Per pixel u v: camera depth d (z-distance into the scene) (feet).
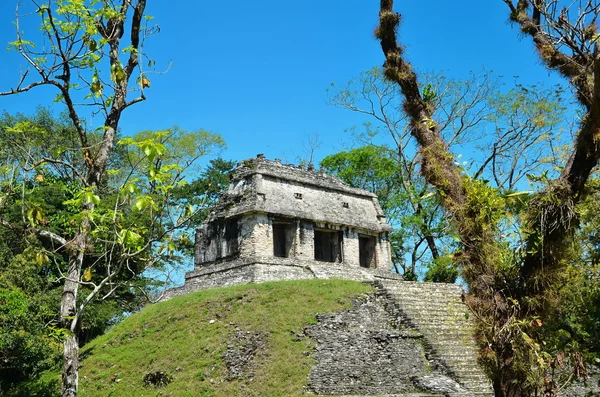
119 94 32.09
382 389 61.57
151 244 31.27
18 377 82.17
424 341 70.08
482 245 25.81
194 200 115.14
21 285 83.92
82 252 28.96
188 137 129.29
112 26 32.37
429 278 122.11
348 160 149.89
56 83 29.43
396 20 30.94
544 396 24.93
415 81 30.42
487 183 27.12
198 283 101.24
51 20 28.84
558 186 25.43
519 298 25.40
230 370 66.90
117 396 68.54
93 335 113.19
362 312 78.54
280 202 102.06
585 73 28.76
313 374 63.52
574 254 27.37
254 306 79.25
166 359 72.33
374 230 113.29
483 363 24.82
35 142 30.71
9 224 29.22
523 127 124.98
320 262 102.32
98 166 30.50
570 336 27.25
